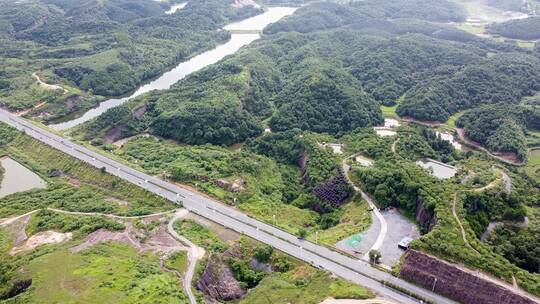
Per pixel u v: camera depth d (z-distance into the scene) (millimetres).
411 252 157375
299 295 150250
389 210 195750
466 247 158125
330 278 156250
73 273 152625
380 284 153625
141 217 196250
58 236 183500
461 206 179250
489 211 189625
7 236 188750
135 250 170625
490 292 142625
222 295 157250
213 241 178250
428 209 181500
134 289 144125
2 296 149000
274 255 171625
